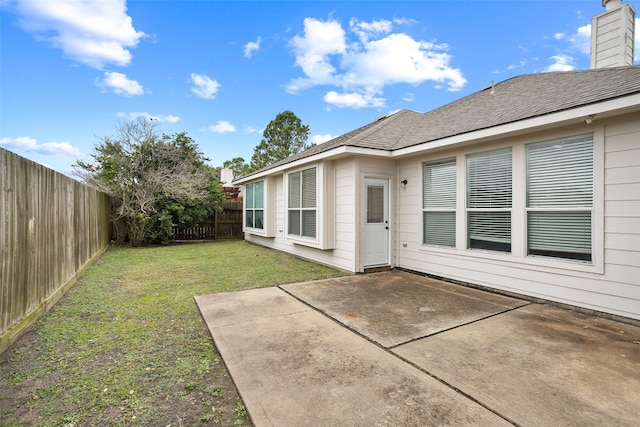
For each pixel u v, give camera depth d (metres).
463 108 7.01
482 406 2.12
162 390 2.37
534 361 2.76
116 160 10.98
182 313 4.10
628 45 6.15
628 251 3.79
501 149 5.08
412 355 2.88
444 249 6.00
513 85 6.73
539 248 4.66
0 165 2.93
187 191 11.95
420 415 2.02
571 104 4.00
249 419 2.04
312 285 5.57
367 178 6.77
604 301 3.96
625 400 2.18
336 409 2.09
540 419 1.98
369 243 6.84
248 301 4.59
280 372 2.57
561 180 4.39
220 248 10.95
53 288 4.40
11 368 2.65
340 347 3.06
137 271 6.75
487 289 5.26
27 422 1.99
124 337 3.32
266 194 10.52
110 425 1.98
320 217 7.28
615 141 3.88
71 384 2.42
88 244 7.02
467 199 5.62
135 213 10.90
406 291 5.18
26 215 3.50
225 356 2.85
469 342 3.17
